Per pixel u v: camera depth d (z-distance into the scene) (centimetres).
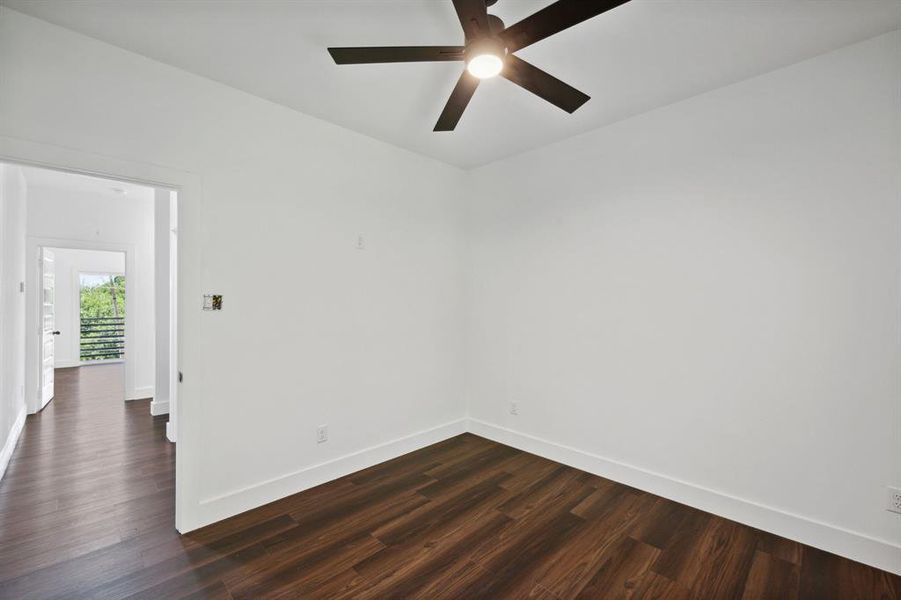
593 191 319
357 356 324
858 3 184
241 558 215
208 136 247
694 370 269
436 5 185
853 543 214
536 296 358
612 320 308
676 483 276
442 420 395
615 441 308
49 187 515
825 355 224
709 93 262
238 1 182
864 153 213
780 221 237
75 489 291
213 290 248
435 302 387
